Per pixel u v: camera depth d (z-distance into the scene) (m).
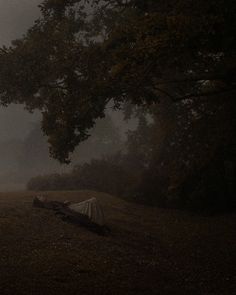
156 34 12.68
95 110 15.62
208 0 12.84
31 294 8.88
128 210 20.50
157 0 15.04
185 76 19.28
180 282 11.59
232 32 12.61
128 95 15.71
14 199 17.95
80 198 20.64
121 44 13.89
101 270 11.18
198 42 12.45
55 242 12.83
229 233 18.25
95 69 15.74
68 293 9.28
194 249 15.50
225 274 12.99
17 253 11.30
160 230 17.69
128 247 14.18
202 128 21.62
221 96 19.45
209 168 21.66
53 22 17.98
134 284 10.64
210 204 22.28
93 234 14.62
